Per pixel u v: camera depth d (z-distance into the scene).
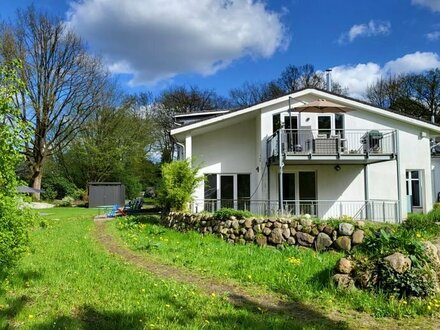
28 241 6.29
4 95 5.88
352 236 10.46
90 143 38.75
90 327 4.85
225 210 13.20
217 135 19.95
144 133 41.91
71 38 34.88
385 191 19.09
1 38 31.50
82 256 9.55
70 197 37.22
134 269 8.18
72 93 35.97
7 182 5.90
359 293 6.22
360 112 19.20
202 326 4.90
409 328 5.11
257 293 6.64
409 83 43.84
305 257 9.53
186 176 16.91
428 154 19.45
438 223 13.11
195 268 8.43
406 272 6.16
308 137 18.55
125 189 40.91
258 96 51.34
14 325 4.84
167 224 16.89
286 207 17.09
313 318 5.46
